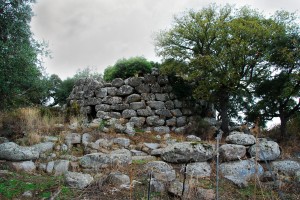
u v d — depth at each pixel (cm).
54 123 892
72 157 662
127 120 1101
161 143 866
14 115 839
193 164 610
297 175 561
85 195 471
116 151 713
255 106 1047
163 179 539
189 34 1109
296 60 937
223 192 522
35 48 906
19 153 595
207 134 1067
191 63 1055
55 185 497
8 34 809
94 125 920
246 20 1048
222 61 991
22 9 827
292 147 865
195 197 489
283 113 986
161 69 1145
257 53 988
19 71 821
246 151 658
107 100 1141
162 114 1150
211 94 1067
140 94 1146
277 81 969
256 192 528
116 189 495
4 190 462
